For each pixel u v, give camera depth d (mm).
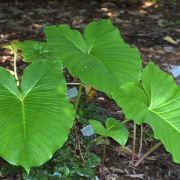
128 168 2354
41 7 4488
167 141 1990
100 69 2162
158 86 2141
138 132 2602
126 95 2064
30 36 3842
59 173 2131
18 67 3266
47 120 1937
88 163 2188
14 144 1866
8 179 2191
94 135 2457
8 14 4266
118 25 4203
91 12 4465
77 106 2537
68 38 2297
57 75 2076
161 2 4816
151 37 3936
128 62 2215
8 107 1960
